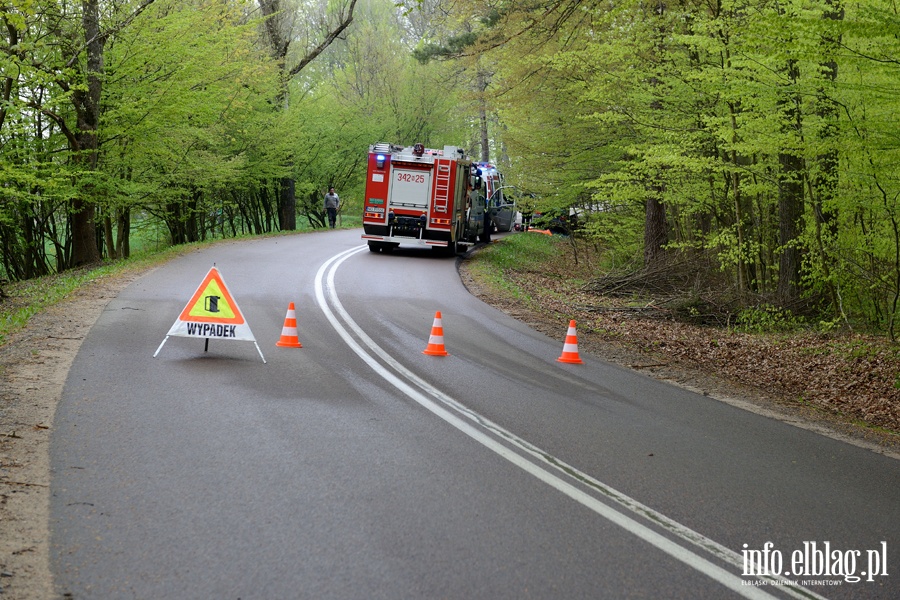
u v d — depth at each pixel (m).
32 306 14.55
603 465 7.07
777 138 15.20
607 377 11.55
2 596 4.12
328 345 12.30
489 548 5.04
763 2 17.52
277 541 4.99
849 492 6.77
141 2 23.28
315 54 40.88
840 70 15.77
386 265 24.78
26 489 5.68
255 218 44.38
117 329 12.51
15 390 8.48
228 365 10.44
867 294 20.11
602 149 26.31
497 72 27.50
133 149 25.22
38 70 19.66
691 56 20.02
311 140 42.78
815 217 18.31
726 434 8.64
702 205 23.05
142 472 6.17
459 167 28.47
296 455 6.80
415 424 8.06
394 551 4.92
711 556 5.14
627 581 4.67
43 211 30.11
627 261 29.80
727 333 18.08
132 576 4.43
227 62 28.64
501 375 11.00
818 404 11.62
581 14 20.48
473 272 24.91
